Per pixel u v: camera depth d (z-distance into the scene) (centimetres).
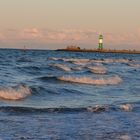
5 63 4591
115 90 2570
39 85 2423
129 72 4506
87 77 3062
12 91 1969
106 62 7044
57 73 3562
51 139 1076
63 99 1983
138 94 2402
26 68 3769
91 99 2027
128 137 1125
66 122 1326
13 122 1283
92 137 1116
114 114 1528
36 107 1628
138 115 1531
